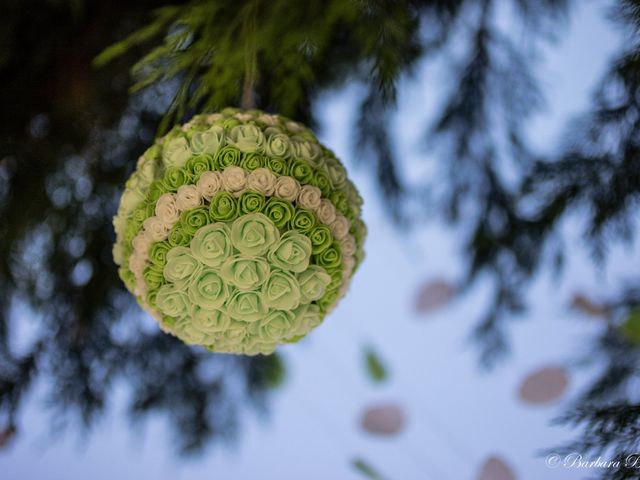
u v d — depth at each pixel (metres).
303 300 0.54
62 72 0.82
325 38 0.71
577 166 0.81
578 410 0.72
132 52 0.82
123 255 0.58
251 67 0.60
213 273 0.52
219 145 0.52
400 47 0.79
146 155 0.56
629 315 0.56
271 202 0.51
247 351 0.58
